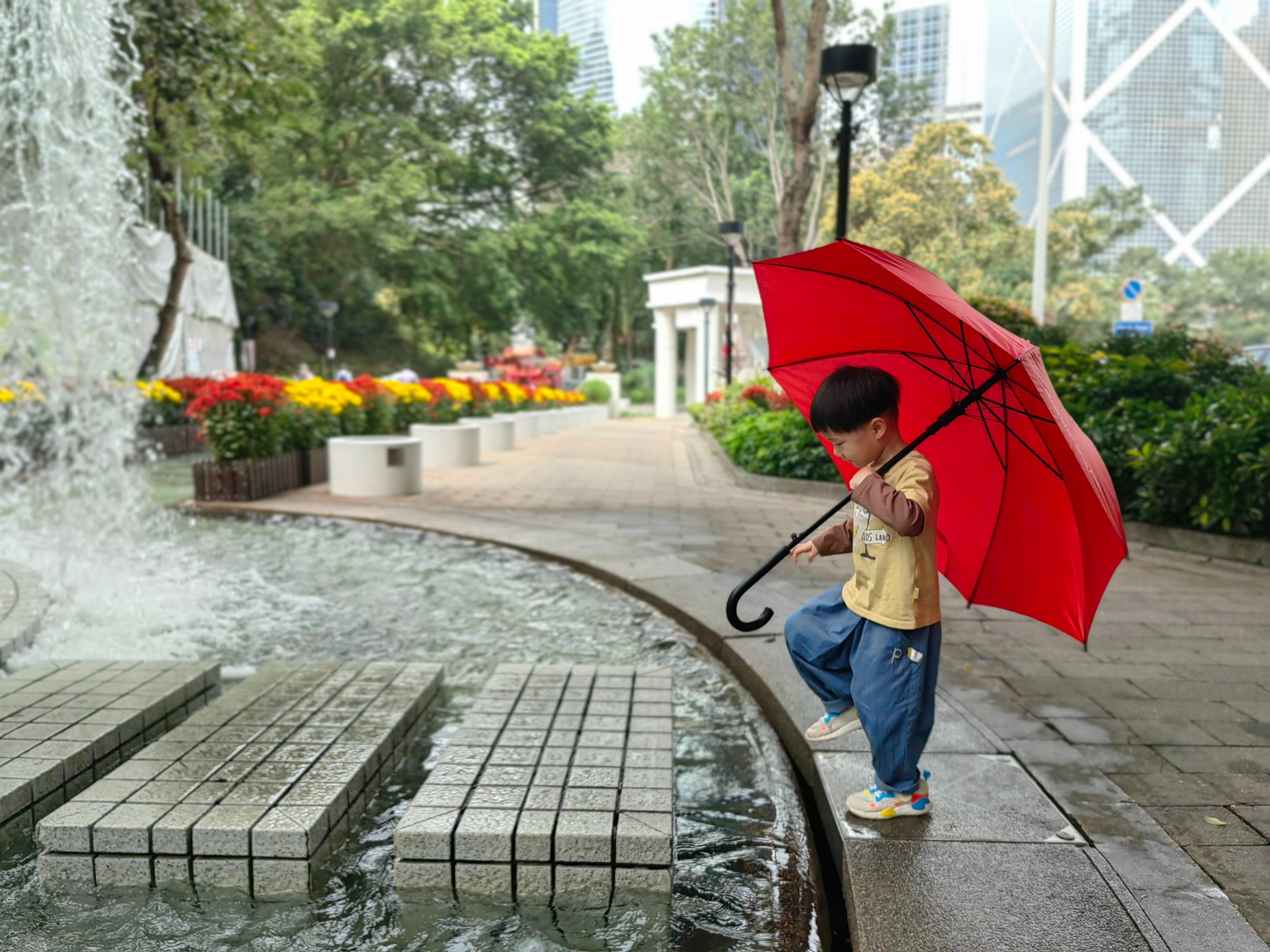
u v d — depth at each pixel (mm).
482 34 34531
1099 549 2189
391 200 30938
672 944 2199
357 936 2215
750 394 16688
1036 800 2680
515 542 7445
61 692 3553
